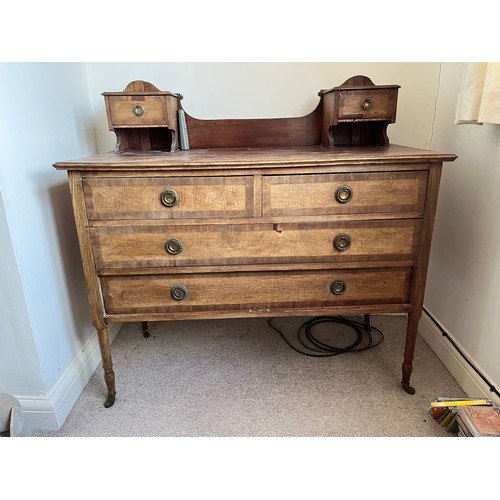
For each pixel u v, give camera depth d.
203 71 1.52
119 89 1.53
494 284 1.19
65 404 1.23
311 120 1.50
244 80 1.53
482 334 1.25
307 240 1.10
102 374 1.45
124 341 1.67
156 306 1.17
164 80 1.53
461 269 1.39
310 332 1.71
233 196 1.05
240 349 1.60
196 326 1.78
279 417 1.22
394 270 1.16
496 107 1.01
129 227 1.07
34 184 1.14
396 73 1.53
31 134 1.13
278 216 1.07
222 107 1.56
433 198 1.08
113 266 1.11
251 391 1.34
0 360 1.13
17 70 1.07
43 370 1.15
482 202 1.26
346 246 1.11
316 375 1.42
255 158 1.05
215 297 1.16
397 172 1.06
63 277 1.30
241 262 1.12
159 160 1.04
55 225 1.26
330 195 1.06
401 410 1.24
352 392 1.33
